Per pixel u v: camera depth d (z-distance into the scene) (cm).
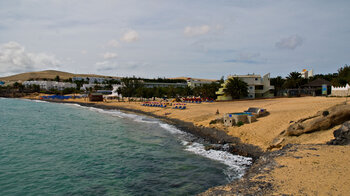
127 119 5522
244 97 7462
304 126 2286
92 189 1734
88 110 8294
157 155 2517
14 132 3884
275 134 2648
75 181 1880
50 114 6831
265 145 2462
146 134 3628
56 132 3888
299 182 1245
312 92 7075
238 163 2191
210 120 3909
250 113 3572
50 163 2295
